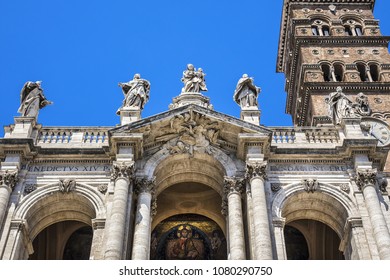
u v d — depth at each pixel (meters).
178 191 35.81
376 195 29.84
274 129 34.06
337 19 59.78
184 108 32.00
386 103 48.97
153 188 30.41
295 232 36.31
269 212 29.45
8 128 32.84
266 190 30.39
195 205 35.69
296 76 57.06
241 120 31.77
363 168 31.00
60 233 34.97
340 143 33.16
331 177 31.33
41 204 30.20
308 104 50.66
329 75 53.62
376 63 54.22
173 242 35.09
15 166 30.42
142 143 31.27
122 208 28.22
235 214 28.98
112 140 30.88
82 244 35.28
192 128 32.19
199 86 36.88
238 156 31.78
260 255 26.55
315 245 35.34
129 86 35.22
